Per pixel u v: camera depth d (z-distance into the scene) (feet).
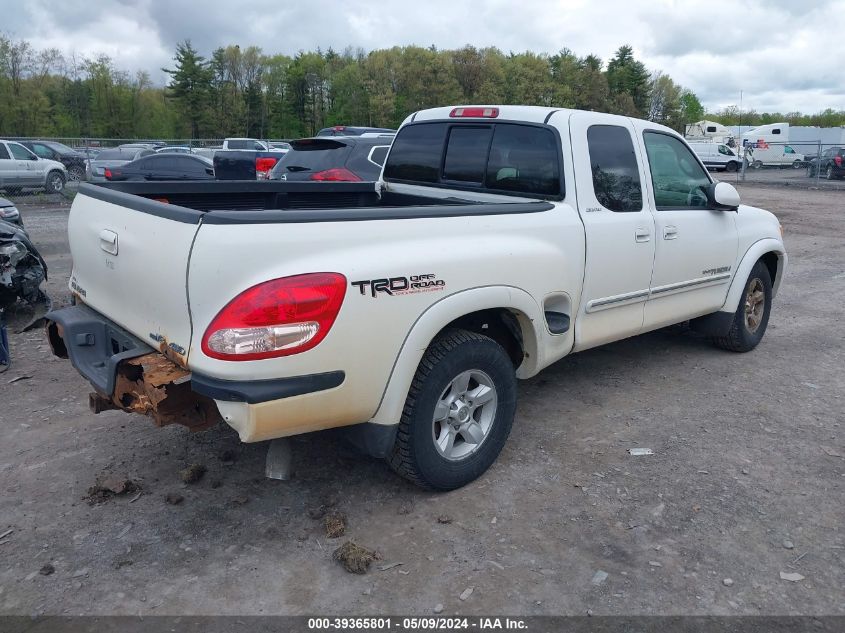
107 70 254.06
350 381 10.15
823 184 93.56
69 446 13.91
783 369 19.04
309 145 32.50
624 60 334.85
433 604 9.52
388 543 10.84
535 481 12.71
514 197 14.82
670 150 16.72
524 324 13.03
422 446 11.43
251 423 9.46
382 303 10.25
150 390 9.69
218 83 288.92
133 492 12.22
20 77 226.38
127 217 10.80
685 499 12.16
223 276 9.13
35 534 10.95
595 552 10.65
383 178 18.04
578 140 14.10
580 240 13.83
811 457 13.82
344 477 12.78
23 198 63.21
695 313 17.92
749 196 79.25
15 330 22.04
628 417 15.62
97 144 88.99
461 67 284.41
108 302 11.69
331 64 304.50
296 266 9.54
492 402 12.59
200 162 60.08
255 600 9.55
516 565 10.34
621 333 15.67
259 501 11.99
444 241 11.39
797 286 30.83
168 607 9.40
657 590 9.83
